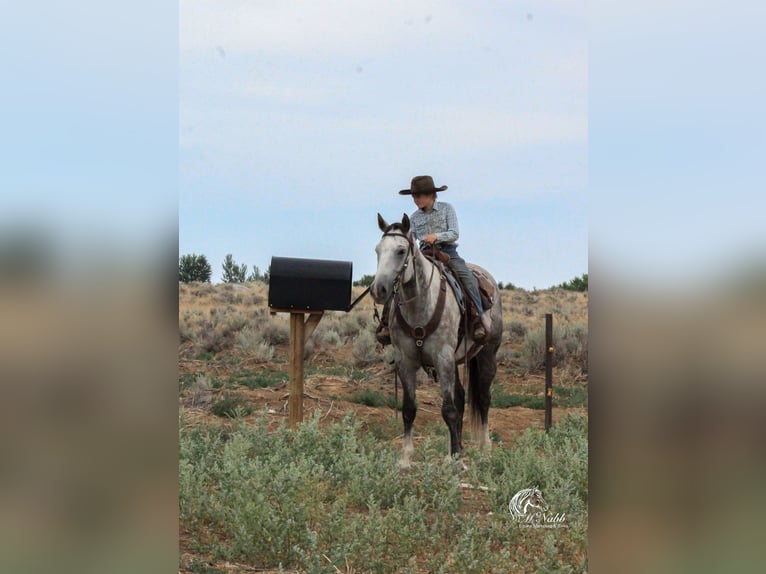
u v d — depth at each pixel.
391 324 13.67
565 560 9.14
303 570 8.80
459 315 13.74
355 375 24.36
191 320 31.62
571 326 29.88
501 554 9.02
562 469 12.48
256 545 9.21
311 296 15.21
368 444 14.20
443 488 11.31
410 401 13.55
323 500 10.97
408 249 12.90
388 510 10.47
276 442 13.05
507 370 27.31
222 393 19.62
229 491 10.66
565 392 23.98
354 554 8.79
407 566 8.65
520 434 17.38
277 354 27.81
